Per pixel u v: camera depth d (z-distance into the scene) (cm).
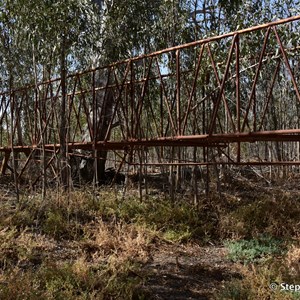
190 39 868
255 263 661
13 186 1005
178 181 991
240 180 1111
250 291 530
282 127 998
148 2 883
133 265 612
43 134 801
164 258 689
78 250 675
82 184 1028
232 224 808
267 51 665
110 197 919
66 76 767
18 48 824
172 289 575
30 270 567
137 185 1088
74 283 537
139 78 901
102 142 668
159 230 776
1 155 1286
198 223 823
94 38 820
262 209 861
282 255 677
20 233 705
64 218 781
